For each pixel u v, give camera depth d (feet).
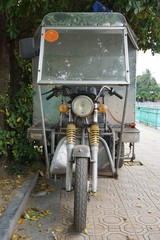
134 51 16.52
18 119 17.46
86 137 12.75
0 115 16.84
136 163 23.70
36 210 13.41
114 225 12.09
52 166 12.62
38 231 11.42
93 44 12.78
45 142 13.17
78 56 12.64
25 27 17.51
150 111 57.98
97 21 12.94
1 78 16.89
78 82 12.00
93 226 11.96
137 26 17.97
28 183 15.62
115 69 12.33
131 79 16.60
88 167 11.66
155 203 14.69
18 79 18.86
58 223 12.15
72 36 12.85
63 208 13.75
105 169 13.07
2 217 11.32
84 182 10.99
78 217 11.12
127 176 19.71
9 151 18.03
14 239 10.66
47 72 12.37
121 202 14.74
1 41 16.74
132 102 16.60
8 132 16.57
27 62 18.85
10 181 15.96
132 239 10.93
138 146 32.99
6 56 16.99
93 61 12.54
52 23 12.95
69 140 11.87
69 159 11.69
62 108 12.46
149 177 19.60
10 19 15.81
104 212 13.43
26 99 17.78
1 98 16.80
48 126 16.39
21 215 12.72
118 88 16.57
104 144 13.10
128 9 14.75
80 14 12.93
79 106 11.60
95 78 12.19
